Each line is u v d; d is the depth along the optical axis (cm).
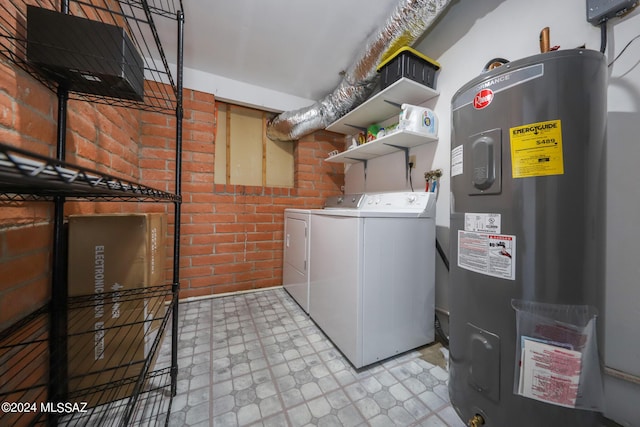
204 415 92
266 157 259
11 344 70
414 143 177
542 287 71
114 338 99
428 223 144
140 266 104
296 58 196
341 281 133
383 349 126
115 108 140
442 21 161
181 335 149
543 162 71
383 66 163
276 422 90
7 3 70
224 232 219
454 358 95
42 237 84
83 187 43
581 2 102
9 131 69
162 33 169
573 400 69
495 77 80
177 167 111
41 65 76
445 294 158
